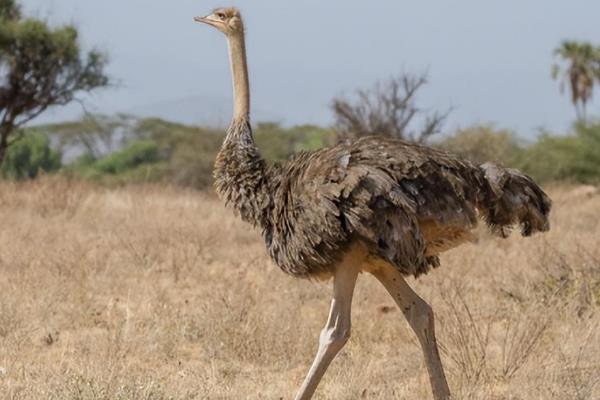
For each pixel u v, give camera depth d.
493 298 36.72
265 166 24.91
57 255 44.81
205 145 150.62
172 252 47.88
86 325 33.75
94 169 177.75
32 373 27.12
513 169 24.28
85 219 64.38
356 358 29.64
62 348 30.66
